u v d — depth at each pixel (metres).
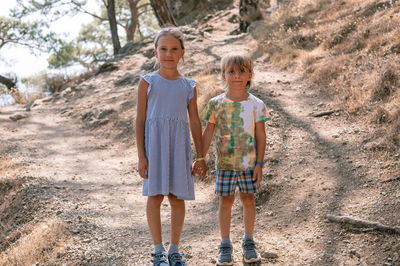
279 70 8.71
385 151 4.30
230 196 2.92
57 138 8.06
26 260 3.36
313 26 10.28
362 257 2.81
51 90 15.19
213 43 12.60
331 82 6.98
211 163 5.12
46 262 3.28
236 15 16.91
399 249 2.77
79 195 4.93
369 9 9.17
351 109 5.64
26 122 9.58
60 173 5.90
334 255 2.89
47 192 5.06
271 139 5.40
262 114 2.88
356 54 7.38
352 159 4.39
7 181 5.71
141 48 14.49
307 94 6.95
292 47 9.59
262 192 4.17
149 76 2.77
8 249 3.82
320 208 3.61
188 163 2.79
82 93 11.37
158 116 2.71
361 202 3.52
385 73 5.67
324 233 3.21
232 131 2.87
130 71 12.03
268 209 3.90
